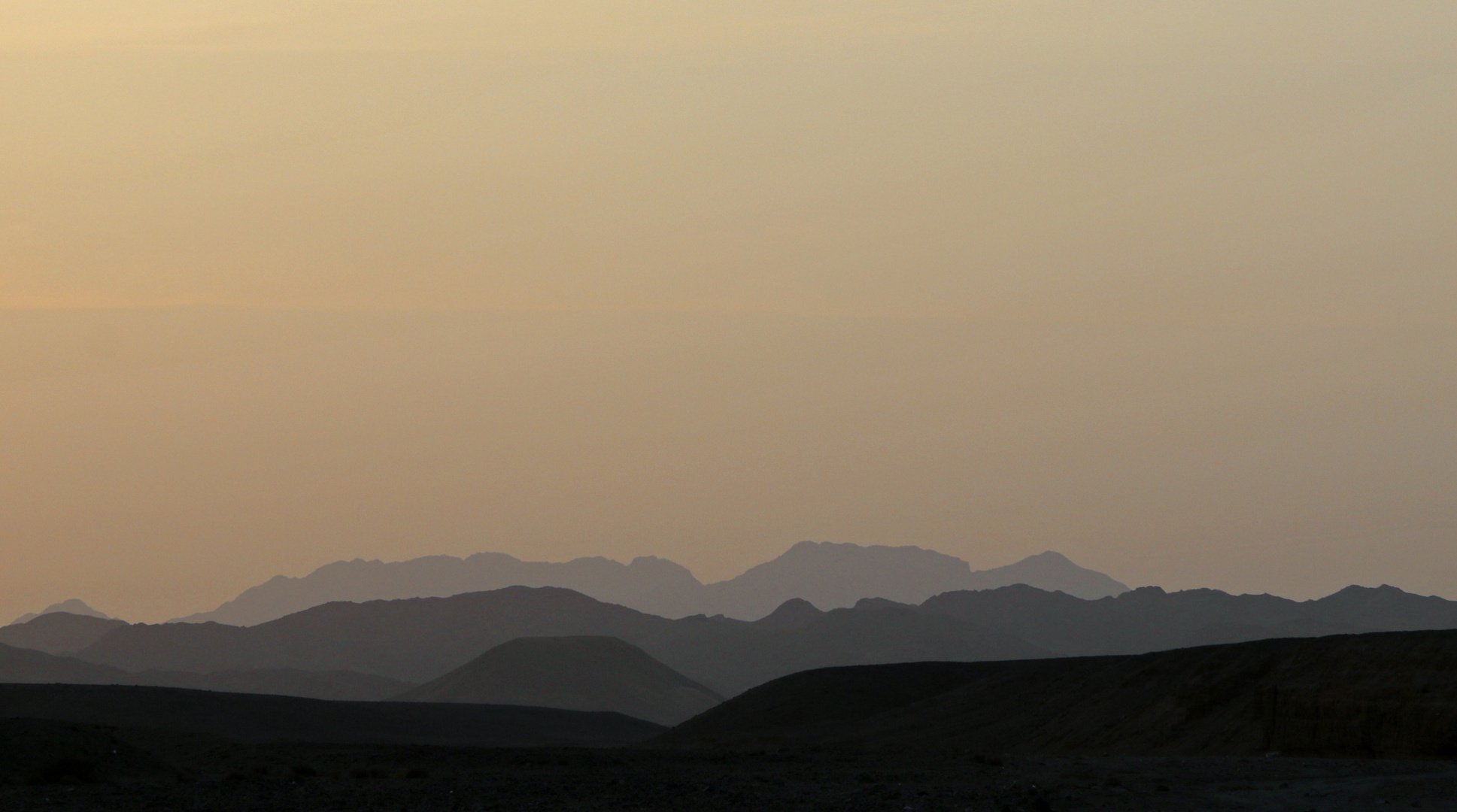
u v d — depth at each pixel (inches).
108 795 3501.5
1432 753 5506.9
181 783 4057.6
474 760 5201.8
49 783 3937.0
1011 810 3093.0
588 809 3191.4
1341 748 5994.1
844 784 3865.7
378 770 4360.2
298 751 6072.8
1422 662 6131.9
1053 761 5162.4
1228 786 3777.1
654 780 4013.3
